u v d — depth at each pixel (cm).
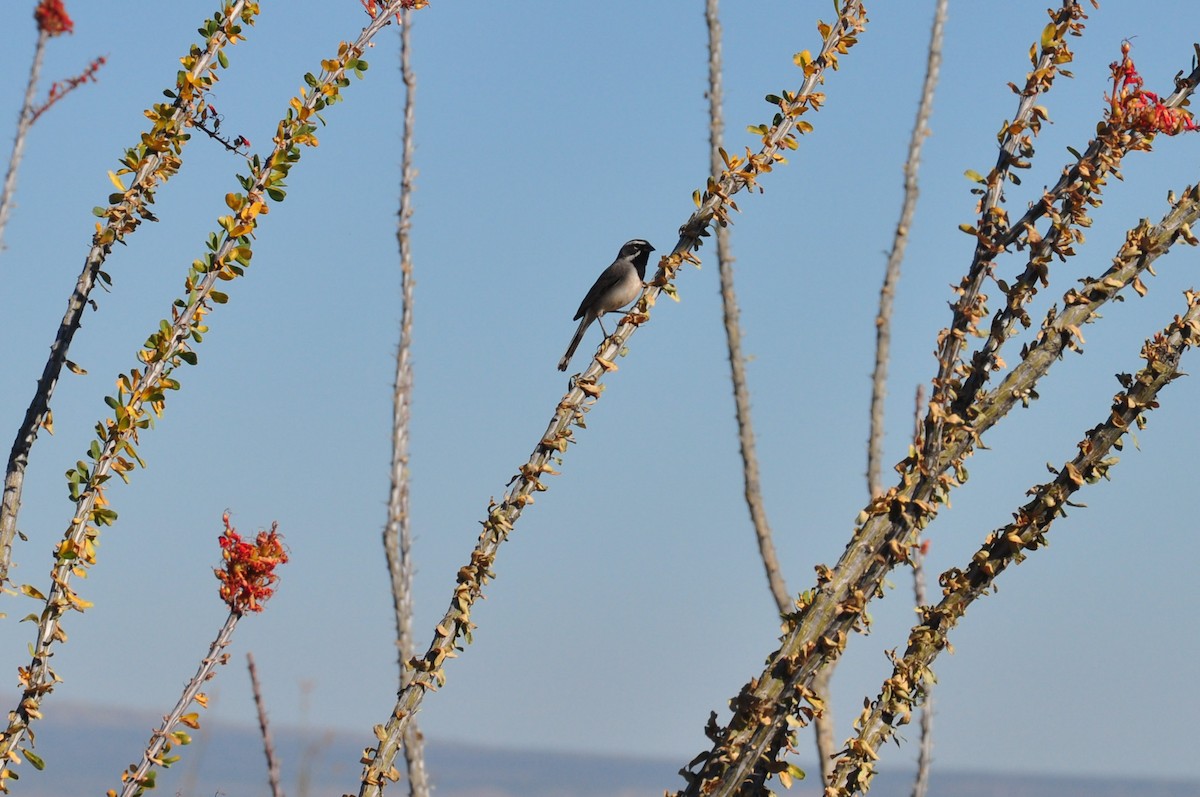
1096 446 960
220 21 1223
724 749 899
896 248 1611
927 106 1695
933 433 938
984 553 958
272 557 1095
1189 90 1044
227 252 1143
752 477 1587
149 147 1186
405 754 1291
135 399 1091
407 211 1571
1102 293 973
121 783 1034
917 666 944
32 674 1038
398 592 1412
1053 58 1005
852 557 929
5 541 1066
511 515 1111
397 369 1497
